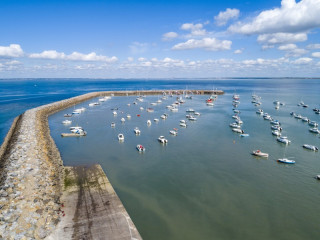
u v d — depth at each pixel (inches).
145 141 2285.9
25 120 2652.6
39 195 1078.4
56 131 2689.5
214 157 1861.5
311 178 1510.8
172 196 1283.2
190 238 967.0
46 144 1945.1
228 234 992.9
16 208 959.0
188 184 1417.3
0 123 3029.0
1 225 857.5
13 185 1126.4
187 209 1163.9
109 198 1162.6
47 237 869.8
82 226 947.3
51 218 967.6
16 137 1998.0
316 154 1952.5
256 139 2370.8
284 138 2356.1
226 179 1487.5
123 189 1354.6
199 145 2160.4
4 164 1416.1
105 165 1692.9
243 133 2598.4
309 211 1158.3
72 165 1670.8
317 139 2399.1
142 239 902.4
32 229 869.2
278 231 1015.0
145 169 1627.7
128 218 1008.9
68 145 2156.7
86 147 2098.9
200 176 1524.4
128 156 1876.2
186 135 2507.4
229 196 1288.1
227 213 1137.4
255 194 1309.1
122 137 2315.5
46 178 1255.5
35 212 958.4
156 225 1045.2
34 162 1417.3
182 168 1647.4
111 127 2881.4
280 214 1133.1
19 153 1557.6
